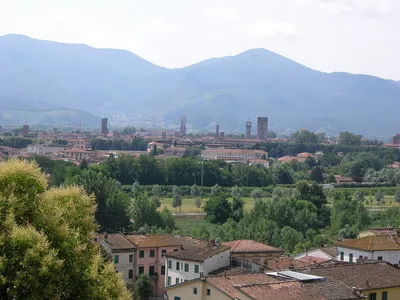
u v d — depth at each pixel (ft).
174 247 475.72
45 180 171.63
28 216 160.04
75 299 161.58
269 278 298.56
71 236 165.68
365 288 286.25
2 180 160.66
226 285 292.81
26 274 146.92
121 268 454.40
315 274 301.84
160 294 465.47
